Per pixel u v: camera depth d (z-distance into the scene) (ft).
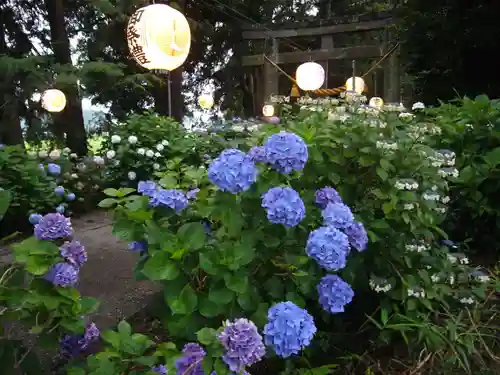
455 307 6.02
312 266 4.67
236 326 3.39
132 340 4.16
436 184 6.03
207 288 4.32
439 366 5.16
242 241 4.36
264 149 4.82
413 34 18.83
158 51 14.74
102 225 14.38
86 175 16.60
